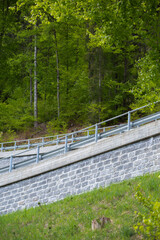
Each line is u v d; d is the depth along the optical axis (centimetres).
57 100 3834
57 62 3888
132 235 927
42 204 1625
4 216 1480
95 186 1530
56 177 1661
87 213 1141
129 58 3416
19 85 4409
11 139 3581
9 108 3869
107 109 3409
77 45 4059
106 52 3369
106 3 1159
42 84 4066
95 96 3362
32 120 3653
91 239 957
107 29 1184
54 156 1816
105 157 1534
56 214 1234
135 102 3000
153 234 729
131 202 1117
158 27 1144
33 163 1888
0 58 4103
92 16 1171
